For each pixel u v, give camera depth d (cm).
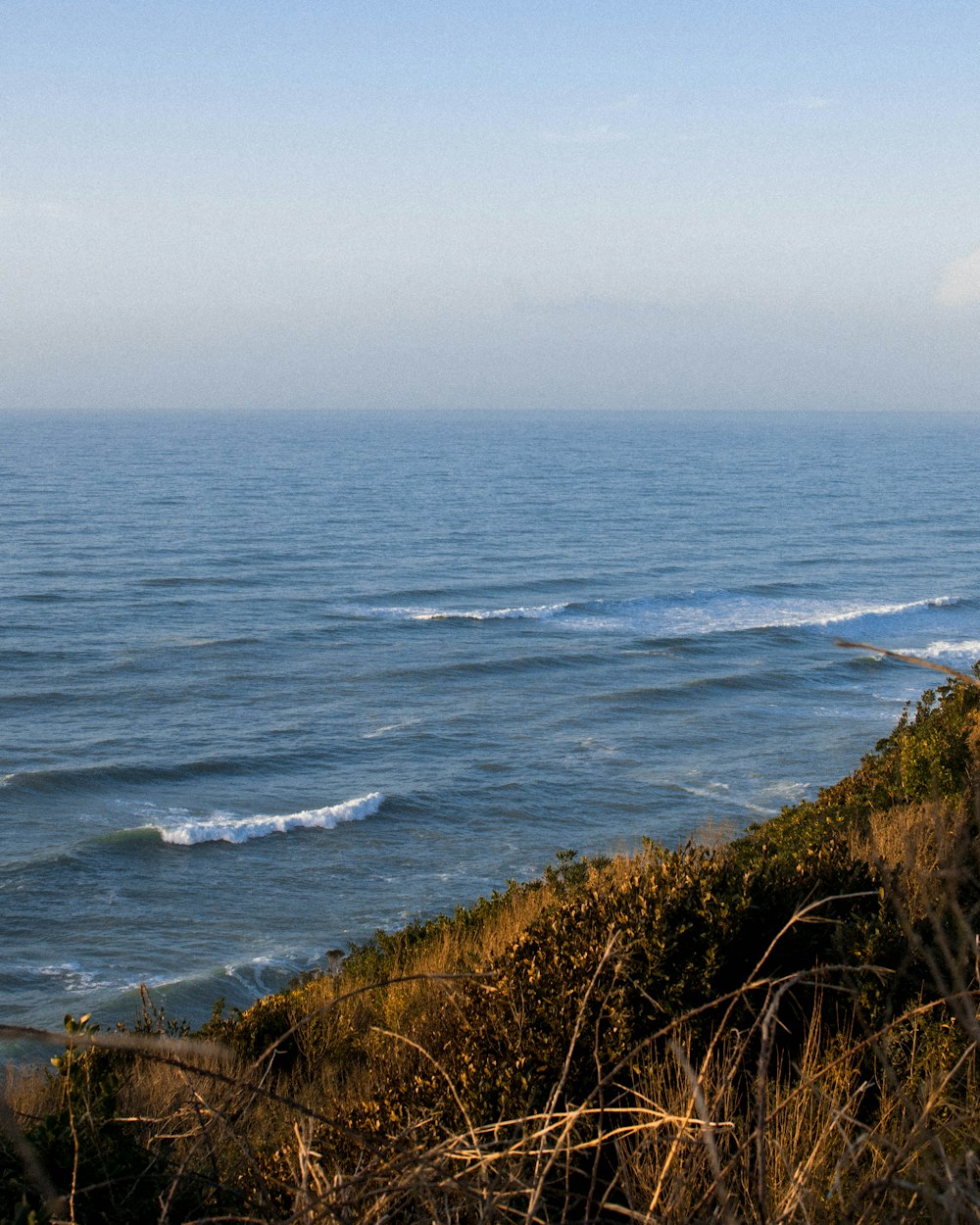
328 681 5538
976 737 1148
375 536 11769
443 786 3919
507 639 6606
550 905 893
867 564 10281
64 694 5238
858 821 1028
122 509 13888
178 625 6819
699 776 4022
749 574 9556
